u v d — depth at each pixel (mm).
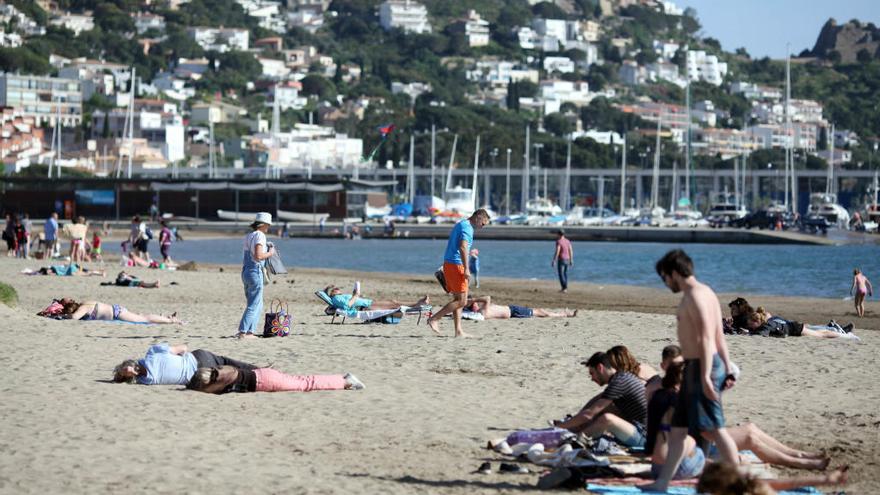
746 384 24953
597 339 32656
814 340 33094
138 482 15414
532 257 115312
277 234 168875
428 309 37500
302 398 22031
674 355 17609
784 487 15359
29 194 192750
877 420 20828
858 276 47281
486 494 15539
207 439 18250
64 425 18875
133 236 73812
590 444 17938
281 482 15703
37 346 28531
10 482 15242
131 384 22906
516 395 22906
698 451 15953
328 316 39094
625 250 133500
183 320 37312
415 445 18328
